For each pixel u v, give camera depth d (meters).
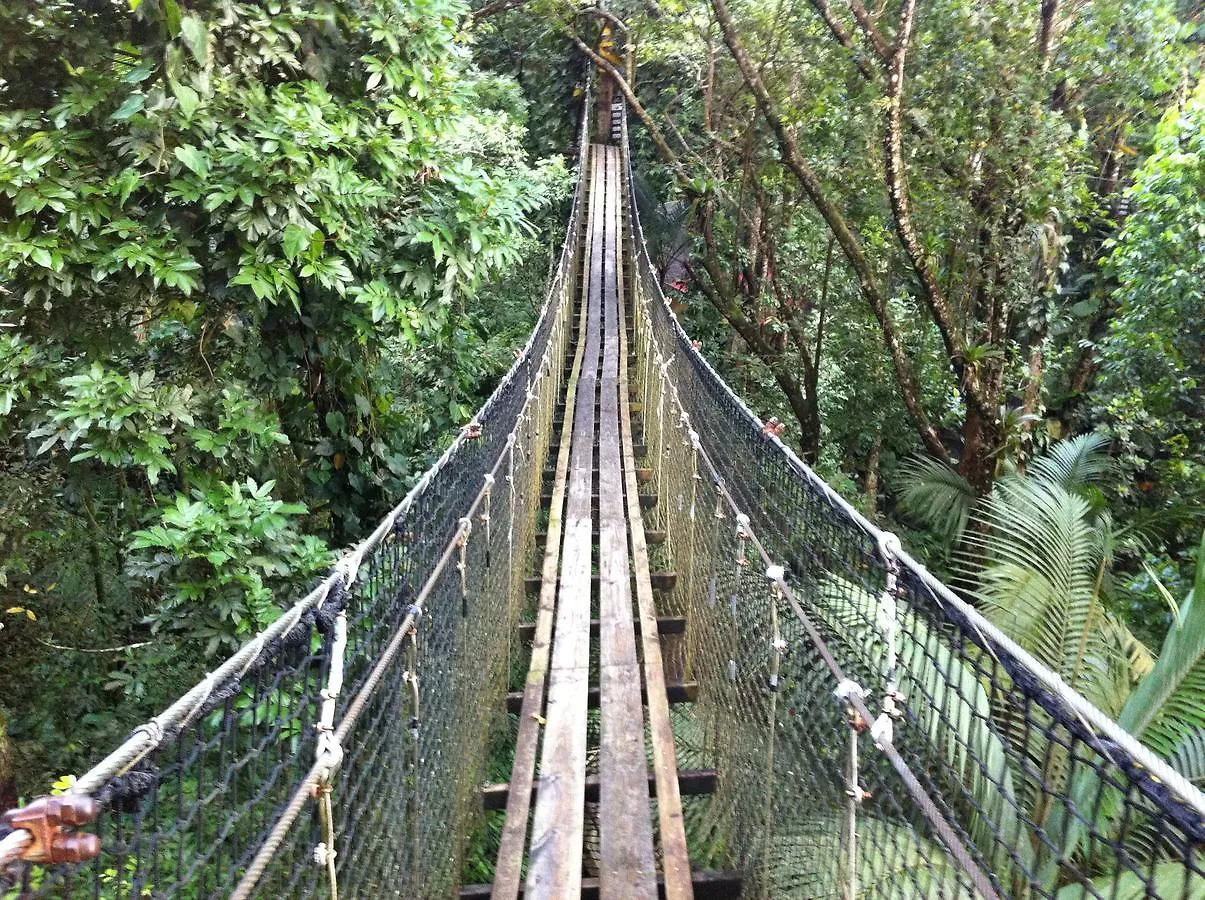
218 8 3.09
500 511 3.77
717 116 11.05
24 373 3.28
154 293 3.37
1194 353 7.30
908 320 9.63
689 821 3.37
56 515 4.52
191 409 3.50
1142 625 5.71
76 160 3.14
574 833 2.50
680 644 4.38
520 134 10.72
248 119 3.27
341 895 1.60
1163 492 7.46
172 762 1.10
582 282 12.74
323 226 3.46
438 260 3.72
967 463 7.36
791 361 10.77
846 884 1.75
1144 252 6.62
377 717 1.72
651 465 6.39
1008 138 6.81
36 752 4.22
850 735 1.68
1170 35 7.32
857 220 8.52
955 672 2.14
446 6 3.73
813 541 2.29
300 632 1.40
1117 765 0.98
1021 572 3.99
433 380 5.52
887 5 7.57
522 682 4.15
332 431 4.26
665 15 11.47
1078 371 9.19
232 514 3.21
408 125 3.55
